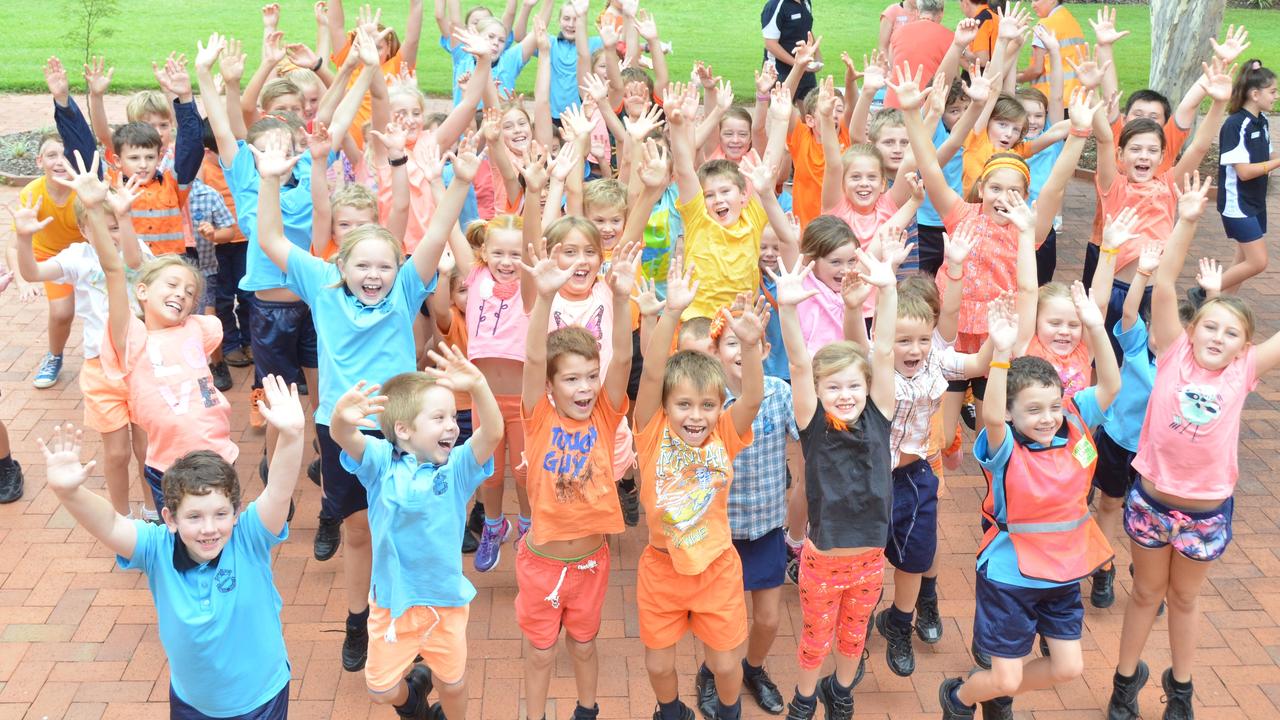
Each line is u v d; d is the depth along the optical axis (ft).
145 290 18.49
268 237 17.97
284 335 21.21
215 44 21.71
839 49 64.69
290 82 25.52
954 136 24.03
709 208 20.59
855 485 15.48
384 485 14.74
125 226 20.11
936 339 19.38
